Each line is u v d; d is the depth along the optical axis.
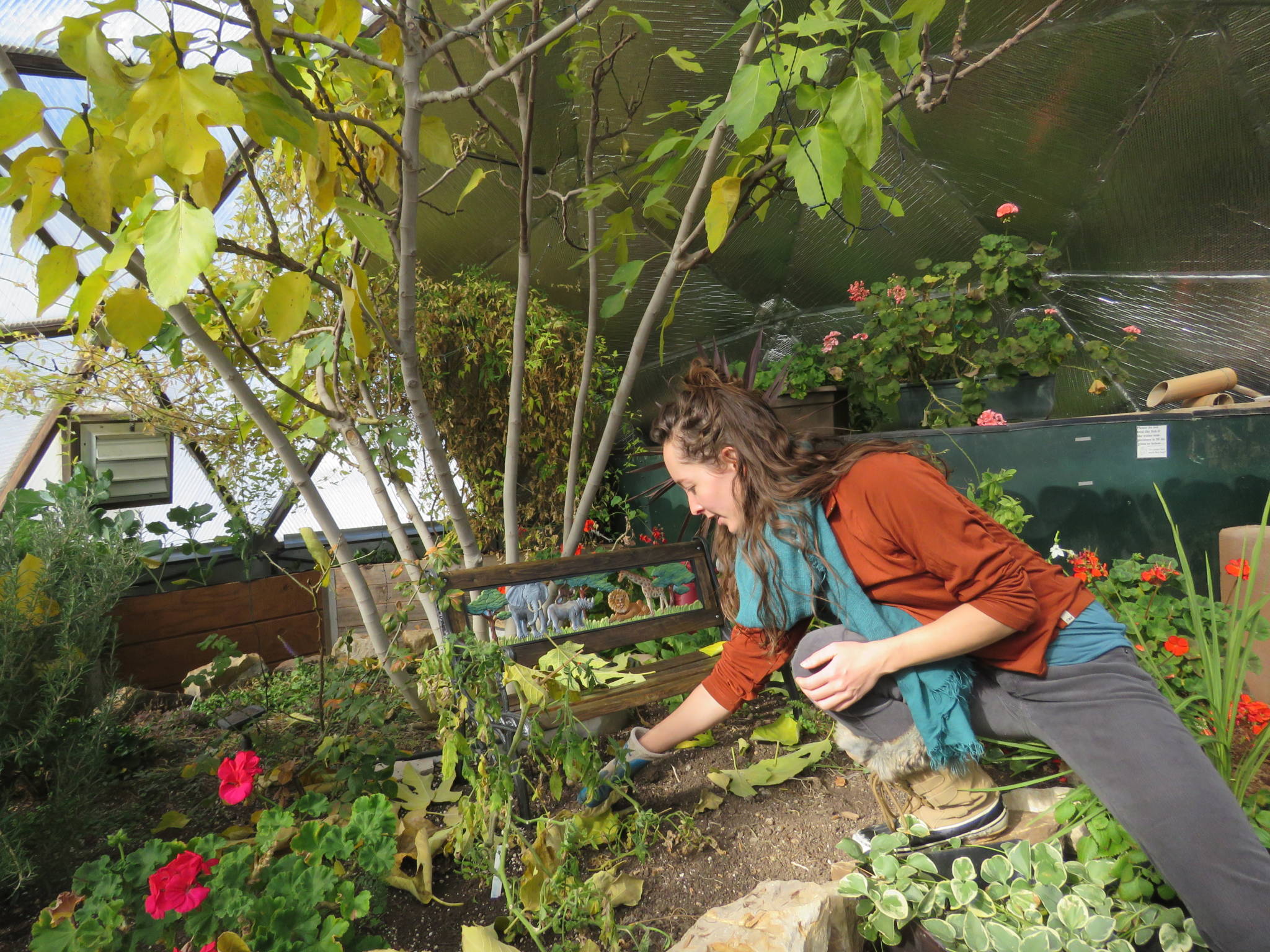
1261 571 2.75
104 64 1.26
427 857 1.84
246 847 1.53
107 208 1.43
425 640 3.80
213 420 4.05
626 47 4.20
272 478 4.38
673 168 2.23
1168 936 1.47
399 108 2.14
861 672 1.53
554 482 4.75
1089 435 3.52
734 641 1.94
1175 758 1.35
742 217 2.20
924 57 1.79
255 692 3.36
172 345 2.39
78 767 1.93
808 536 1.62
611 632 2.46
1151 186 4.19
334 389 2.63
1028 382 4.13
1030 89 4.05
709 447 1.69
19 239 1.41
